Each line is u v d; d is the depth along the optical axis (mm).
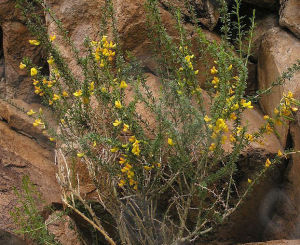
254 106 2959
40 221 2588
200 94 2215
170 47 2303
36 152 3525
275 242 2410
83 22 3002
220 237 2727
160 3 2867
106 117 2463
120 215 2426
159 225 2621
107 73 2199
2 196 3176
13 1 3682
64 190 2498
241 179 2594
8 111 3635
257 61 3029
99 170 2387
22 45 3809
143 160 2262
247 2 3002
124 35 2822
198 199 2557
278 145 2621
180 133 2229
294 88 2576
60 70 2342
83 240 2799
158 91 2643
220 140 2049
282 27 2893
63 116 2416
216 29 3020
